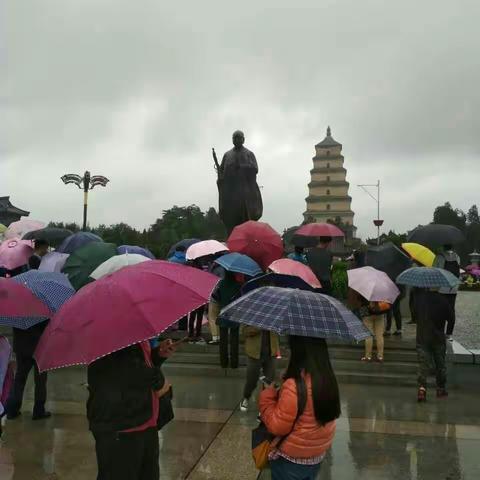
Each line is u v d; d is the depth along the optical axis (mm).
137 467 3262
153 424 3354
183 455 5262
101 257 7664
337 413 3096
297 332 3031
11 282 4363
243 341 9938
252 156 12539
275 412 3113
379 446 5602
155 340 4520
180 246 10281
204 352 9414
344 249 38344
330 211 96750
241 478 4750
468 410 6945
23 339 6234
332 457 5289
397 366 8617
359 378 8383
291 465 3123
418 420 6512
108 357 3281
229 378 8531
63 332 2957
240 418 6449
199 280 3342
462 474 4906
